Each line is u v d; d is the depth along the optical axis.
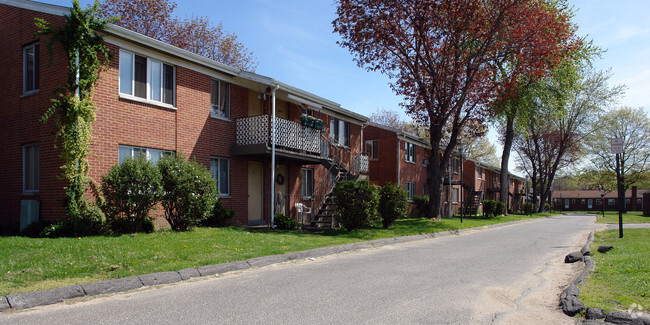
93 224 11.16
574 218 40.41
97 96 11.99
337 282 7.45
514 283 7.62
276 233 14.16
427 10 19.88
